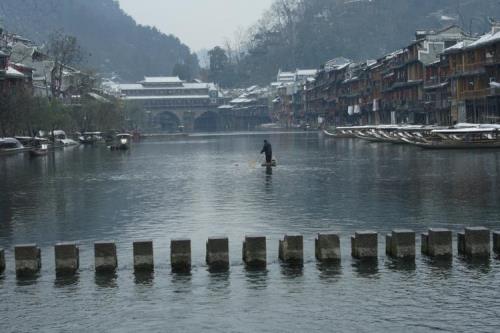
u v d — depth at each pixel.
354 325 20.42
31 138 118.75
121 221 37.16
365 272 25.25
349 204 41.16
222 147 127.12
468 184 48.69
